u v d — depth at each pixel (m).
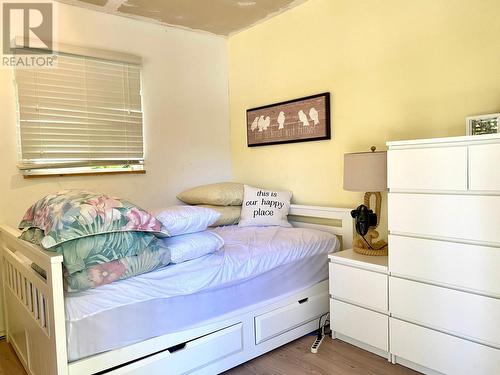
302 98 3.05
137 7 2.92
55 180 2.78
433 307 1.86
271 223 3.01
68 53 2.81
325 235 2.64
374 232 2.41
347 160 2.31
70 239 1.52
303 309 2.43
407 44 2.41
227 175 3.77
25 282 1.98
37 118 2.71
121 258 1.65
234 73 3.71
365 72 2.65
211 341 1.96
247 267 2.11
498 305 1.64
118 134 3.08
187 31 3.47
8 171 2.61
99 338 1.59
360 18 2.66
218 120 3.71
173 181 3.41
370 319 2.16
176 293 1.80
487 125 1.97
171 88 3.38
